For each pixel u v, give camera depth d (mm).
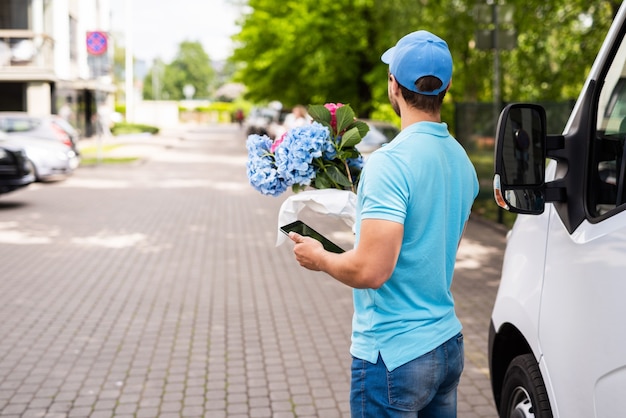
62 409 4809
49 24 32656
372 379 2418
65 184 19109
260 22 33531
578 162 2611
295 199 2594
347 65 28062
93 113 42156
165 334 6445
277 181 2639
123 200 15992
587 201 2559
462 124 14789
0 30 30844
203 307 7348
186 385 5238
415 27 19641
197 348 6062
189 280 8531
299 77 31766
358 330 2467
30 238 11242
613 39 2635
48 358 5797
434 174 2346
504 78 16500
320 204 2564
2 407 4824
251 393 5102
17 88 31719
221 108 91562
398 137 2395
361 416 2465
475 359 5785
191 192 17750
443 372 2434
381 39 25047
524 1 13531
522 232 3156
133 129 47312
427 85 2377
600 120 2568
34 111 31078
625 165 2371
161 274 8836
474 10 12766
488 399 4980
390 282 2389
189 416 4715
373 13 26141
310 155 2547
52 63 32094
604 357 2275
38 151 18453
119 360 5758
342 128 2623
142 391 5125
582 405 2410
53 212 14047
